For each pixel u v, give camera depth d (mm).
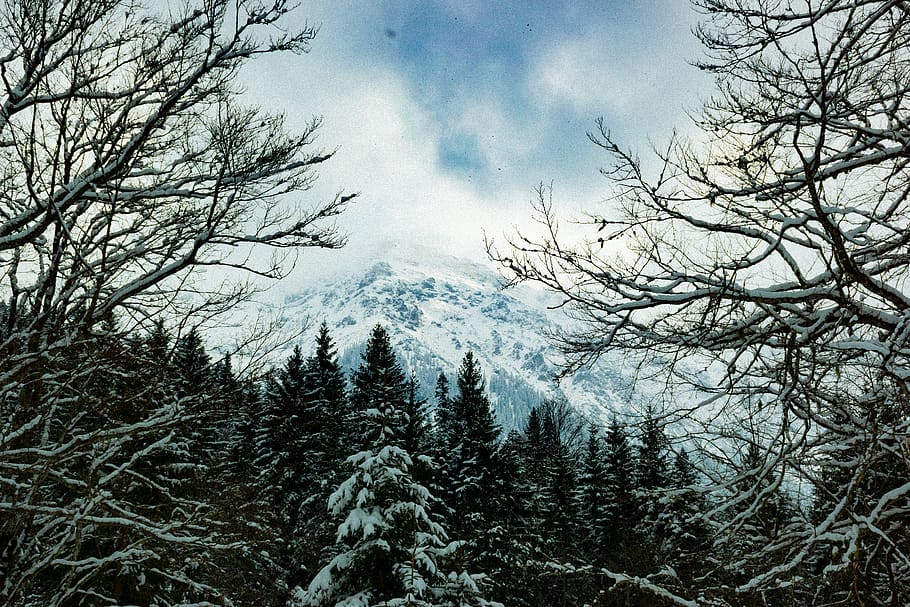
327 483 21188
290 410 23203
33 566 6254
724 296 4965
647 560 12297
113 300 5863
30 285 6312
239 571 17750
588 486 28859
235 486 15133
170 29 6113
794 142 3893
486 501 25562
